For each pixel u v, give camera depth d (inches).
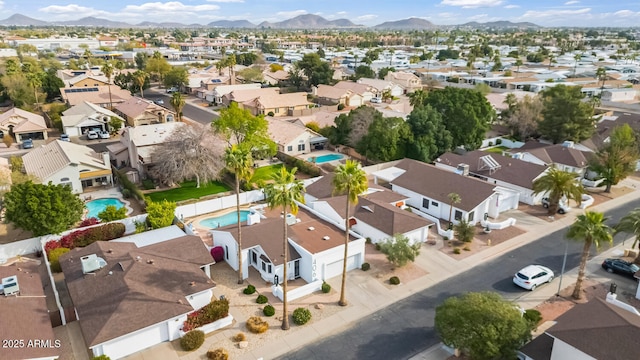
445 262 1760.6
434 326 1320.1
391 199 2210.9
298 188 1298.0
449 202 2134.6
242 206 2333.9
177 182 2628.0
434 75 6894.7
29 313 1237.1
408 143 2957.7
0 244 1815.9
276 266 1562.5
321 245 1667.1
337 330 1349.7
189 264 1523.1
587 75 6815.9
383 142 2822.3
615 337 1021.8
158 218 1946.4
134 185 2460.6
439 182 2299.5
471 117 3051.2
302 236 1743.4
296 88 5994.1
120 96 4736.7
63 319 1347.2
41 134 3543.3
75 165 2375.7
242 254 1604.3
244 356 1232.8
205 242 1915.6
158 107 4082.2
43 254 1750.7
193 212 2214.6
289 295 1489.9
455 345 1139.9
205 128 2608.3
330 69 6136.8
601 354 996.6
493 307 1143.6
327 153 3304.6
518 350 1138.0
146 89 6023.6
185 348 1248.2
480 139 3157.0
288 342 1293.1
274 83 6353.3
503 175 2513.5
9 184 2031.3
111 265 1440.7
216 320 1346.0
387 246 1684.3
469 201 2103.8
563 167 2723.9
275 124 3516.2
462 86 6151.6
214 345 1275.8
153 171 2573.8
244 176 1502.2
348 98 5044.3
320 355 1242.0
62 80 5064.0
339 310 1446.9
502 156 2696.9
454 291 1560.0
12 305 1238.3
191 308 1309.1
